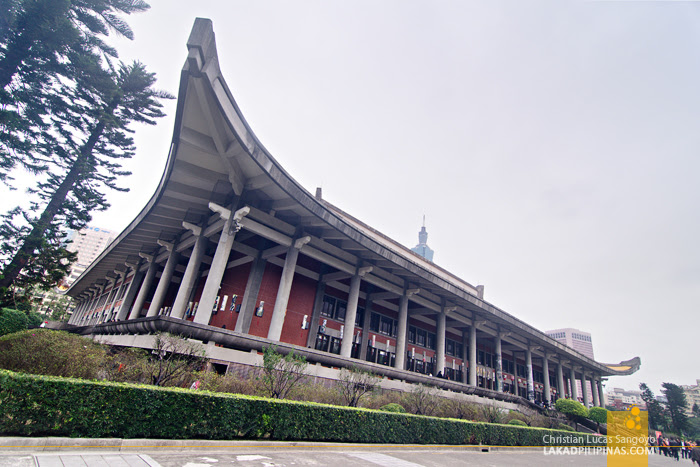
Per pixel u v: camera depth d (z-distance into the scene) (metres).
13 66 16.52
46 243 18.22
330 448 11.33
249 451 9.40
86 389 7.77
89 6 18.56
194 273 22.33
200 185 21.09
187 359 13.91
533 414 29.84
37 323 37.59
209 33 12.21
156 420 8.49
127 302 33.75
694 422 89.00
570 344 165.25
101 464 6.67
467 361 42.25
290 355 14.74
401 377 26.03
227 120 14.27
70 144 20.77
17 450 6.68
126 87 22.31
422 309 34.69
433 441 15.16
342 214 31.66
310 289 27.84
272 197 21.45
